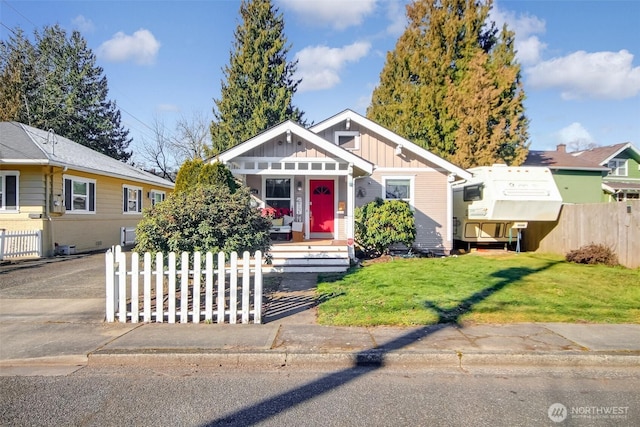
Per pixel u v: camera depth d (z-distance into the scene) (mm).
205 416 3434
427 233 14672
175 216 6355
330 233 13836
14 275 9977
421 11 25359
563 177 24062
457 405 3668
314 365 4648
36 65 33844
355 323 5844
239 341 5074
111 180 18547
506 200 13656
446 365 4656
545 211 13789
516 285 8367
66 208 15234
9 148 14047
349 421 3361
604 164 25594
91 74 37344
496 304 6852
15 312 6477
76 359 4660
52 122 31469
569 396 3877
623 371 4523
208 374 4391
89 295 7699
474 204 14883
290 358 4660
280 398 3793
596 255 11383
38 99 31688
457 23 23812
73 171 15547
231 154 11461
